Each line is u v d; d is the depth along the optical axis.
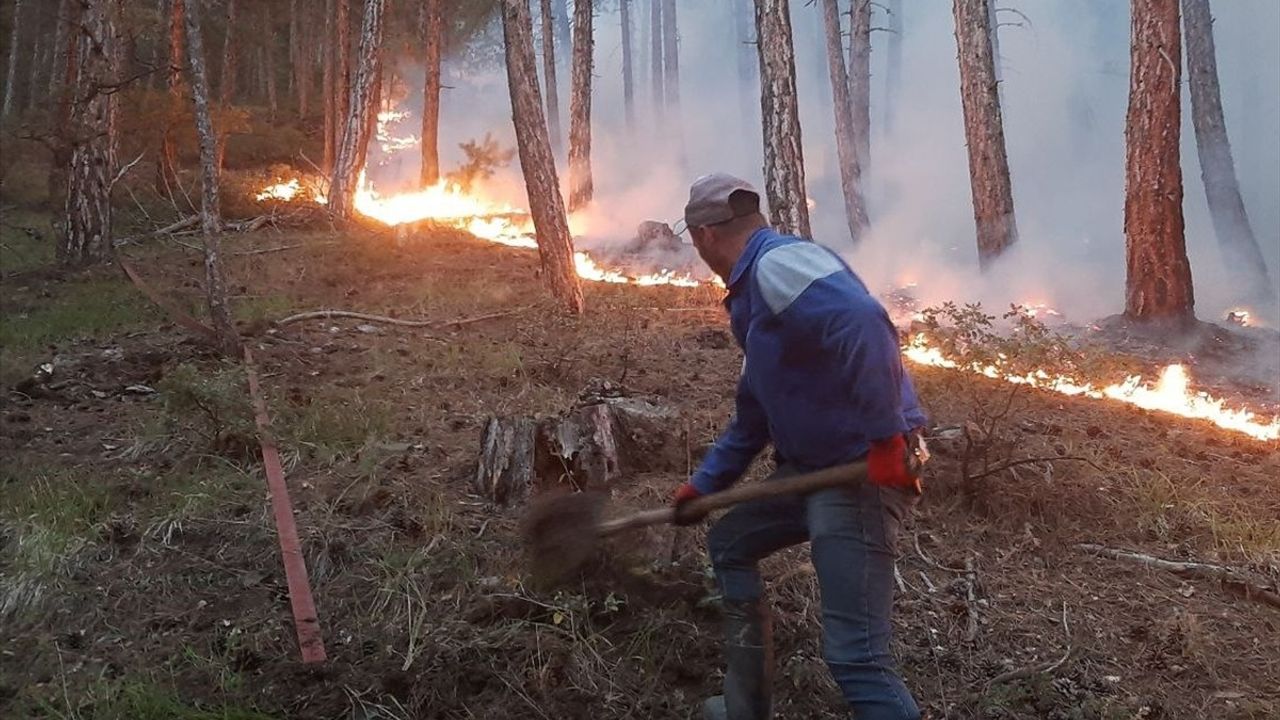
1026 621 4.05
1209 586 4.38
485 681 3.50
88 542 4.27
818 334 2.66
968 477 4.86
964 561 4.45
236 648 3.63
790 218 9.73
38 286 10.29
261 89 30.91
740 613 3.16
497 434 4.79
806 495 2.88
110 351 7.33
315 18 31.02
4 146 14.27
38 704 3.38
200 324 7.57
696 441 5.15
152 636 3.74
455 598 3.92
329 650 3.66
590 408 4.86
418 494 4.75
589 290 11.02
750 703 3.16
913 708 2.76
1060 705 3.57
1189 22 15.28
